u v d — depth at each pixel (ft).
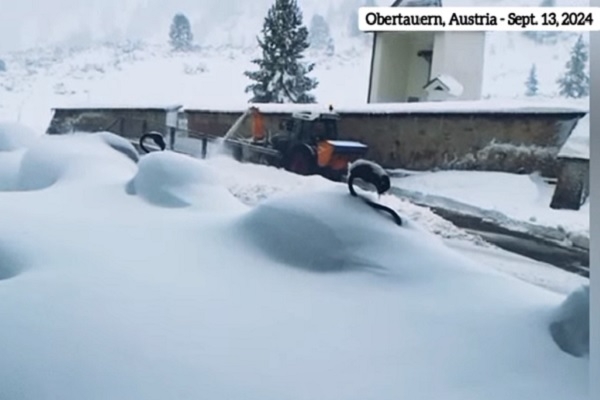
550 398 4.50
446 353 5.09
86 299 5.55
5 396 4.31
